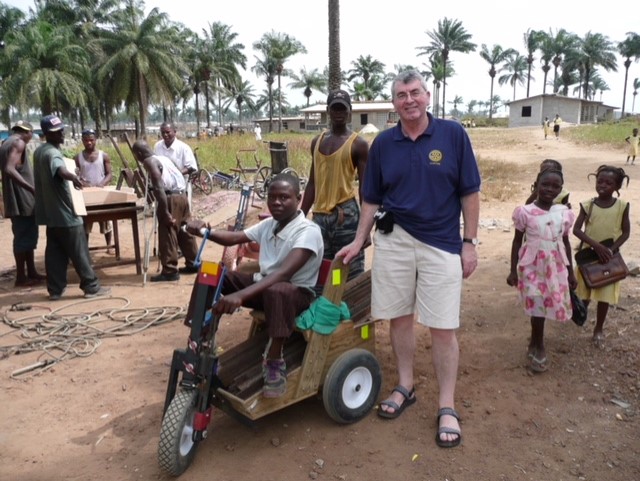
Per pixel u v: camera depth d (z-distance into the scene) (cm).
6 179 649
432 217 329
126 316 560
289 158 1791
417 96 314
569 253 420
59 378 434
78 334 520
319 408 378
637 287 579
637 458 318
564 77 9100
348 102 439
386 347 471
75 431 360
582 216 450
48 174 577
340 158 441
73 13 5238
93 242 912
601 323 451
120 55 4319
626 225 438
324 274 357
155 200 688
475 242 336
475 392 393
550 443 334
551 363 431
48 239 609
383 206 348
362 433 348
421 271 337
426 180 326
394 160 333
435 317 335
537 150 2836
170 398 318
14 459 333
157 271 735
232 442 341
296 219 348
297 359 346
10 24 5106
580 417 360
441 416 342
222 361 349
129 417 374
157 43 4434
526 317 521
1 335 520
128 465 323
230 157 1892
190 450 315
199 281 311
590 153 2577
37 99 4188
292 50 7138
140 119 4597
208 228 358
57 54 4234
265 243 360
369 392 364
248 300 339
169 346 491
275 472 312
